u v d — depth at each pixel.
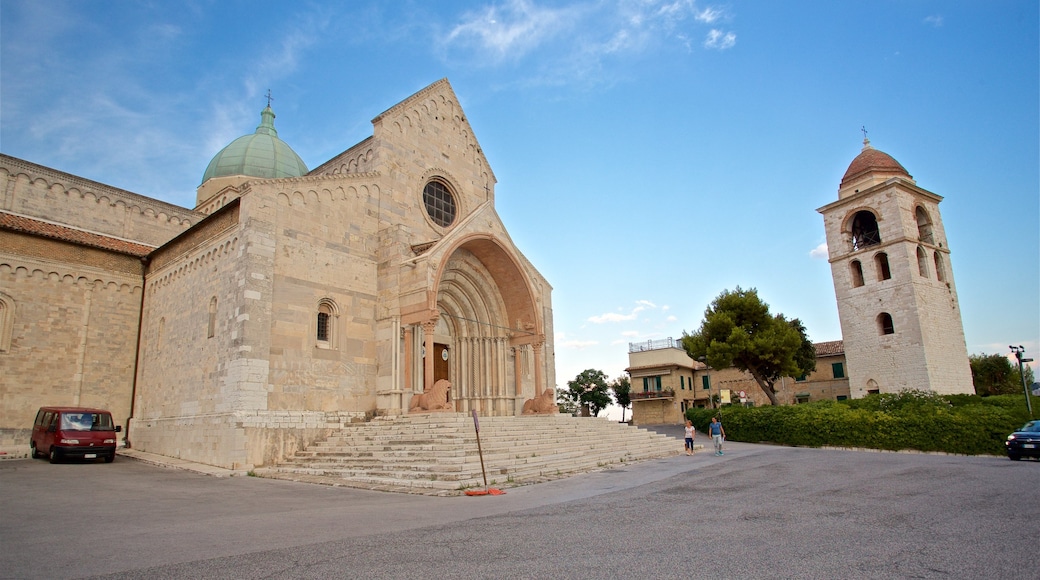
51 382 28.38
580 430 27.23
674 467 21.81
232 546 9.13
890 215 45.53
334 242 27.00
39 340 28.33
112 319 30.86
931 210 48.03
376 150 30.42
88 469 21.97
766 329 45.75
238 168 45.75
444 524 10.84
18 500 14.65
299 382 24.36
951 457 26.53
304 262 25.55
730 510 12.21
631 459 24.98
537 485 17.23
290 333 24.45
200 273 26.84
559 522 10.95
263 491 16.66
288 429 23.48
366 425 24.94
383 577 7.26
